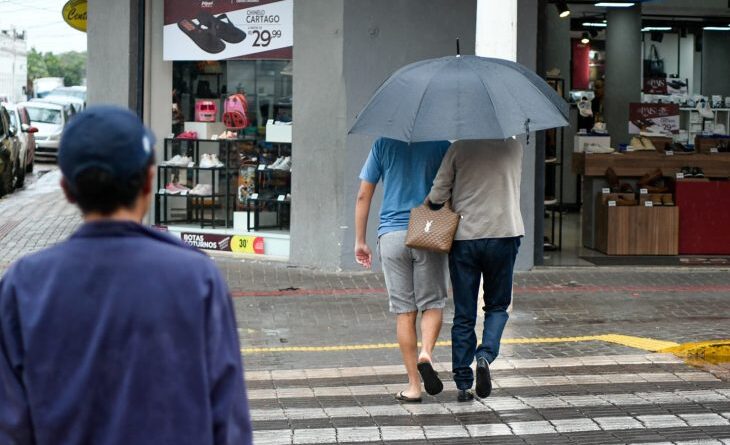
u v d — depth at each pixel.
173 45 15.05
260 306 12.05
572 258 15.21
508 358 9.59
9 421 2.85
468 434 7.24
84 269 2.88
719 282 13.73
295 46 13.98
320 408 7.93
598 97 21.34
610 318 11.51
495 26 10.83
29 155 31.12
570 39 21.28
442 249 7.39
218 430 2.89
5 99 42.41
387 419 7.61
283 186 14.64
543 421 7.55
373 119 7.46
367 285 13.20
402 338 7.93
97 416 2.84
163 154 15.30
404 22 13.72
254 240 14.77
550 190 17.12
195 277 2.90
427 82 7.45
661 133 18.56
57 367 2.84
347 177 13.75
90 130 2.94
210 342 2.89
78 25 15.98
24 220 19.69
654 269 14.54
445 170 7.47
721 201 15.43
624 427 7.42
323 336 10.66
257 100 14.78
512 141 7.57
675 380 8.84
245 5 14.54
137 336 2.83
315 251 14.09
